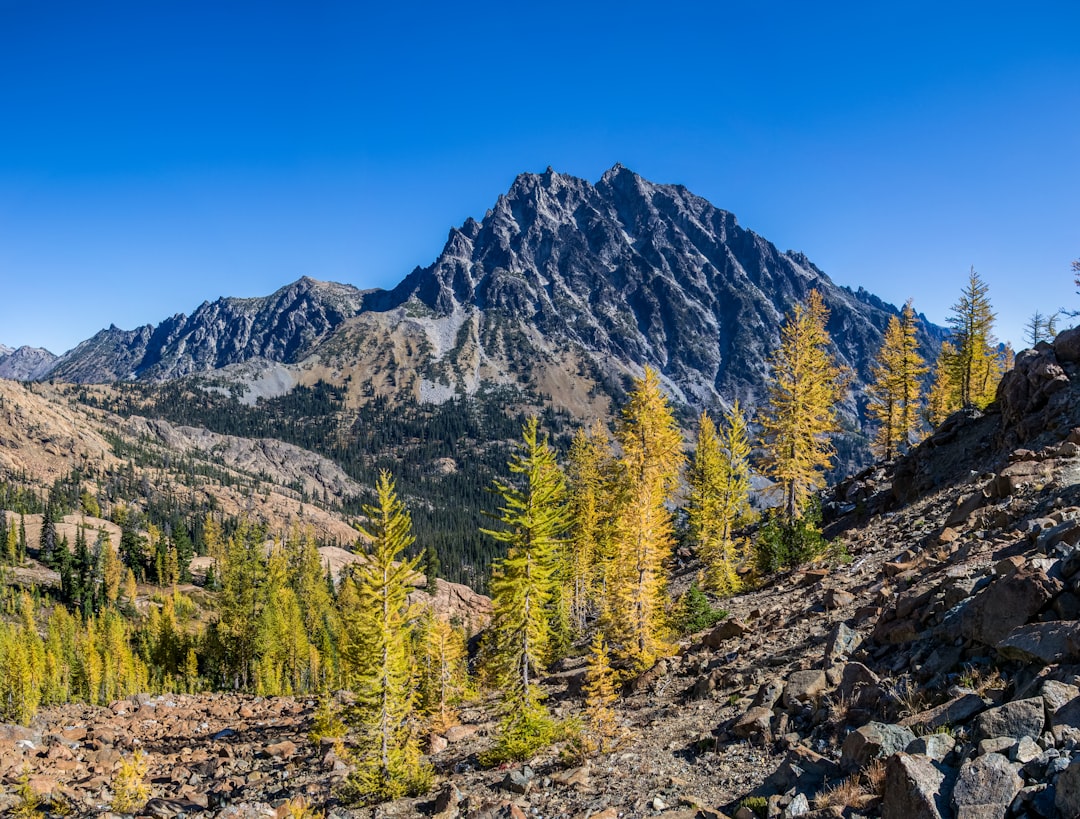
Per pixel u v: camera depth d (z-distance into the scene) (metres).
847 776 10.48
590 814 12.76
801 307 44.66
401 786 20.23
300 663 92.81
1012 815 7.48
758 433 44.81
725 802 11.83
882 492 43.03
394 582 23.42
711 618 31.08
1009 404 34.03
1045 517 18.20
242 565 121.25
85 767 30.69
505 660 23.48
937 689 12.17
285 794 23.16
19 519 179.38
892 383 60.19
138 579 144.50
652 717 19.72
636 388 36.12
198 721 45.59
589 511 49.50
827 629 20.05
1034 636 10.97
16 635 87.56
